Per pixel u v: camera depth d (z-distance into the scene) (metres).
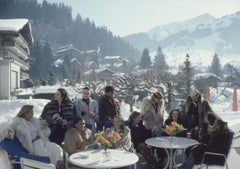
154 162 7.76
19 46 47.94
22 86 57.66
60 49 170.00
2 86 37.12
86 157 5.73
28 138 6.61
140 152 7.82
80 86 32.31
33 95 37.06
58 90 8.04
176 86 28.44
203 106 8.53
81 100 8.37
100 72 75.75
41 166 4.80
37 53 112.56
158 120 8.30
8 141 6.45
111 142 5.75
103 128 8.16
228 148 6.81
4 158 6.18
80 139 6.79
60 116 7.93
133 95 28.88
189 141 7.36
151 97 8.43
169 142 7.18
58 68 124.56
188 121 8.49
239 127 13.20
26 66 56.72
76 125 6.95
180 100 26.75
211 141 6.88
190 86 30.09
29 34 56.31
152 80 28.75
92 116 8.23
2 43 41.97
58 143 7.84
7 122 9.45
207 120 7.38
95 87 28.56
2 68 37.25
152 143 7.07
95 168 5.26
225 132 6.85
